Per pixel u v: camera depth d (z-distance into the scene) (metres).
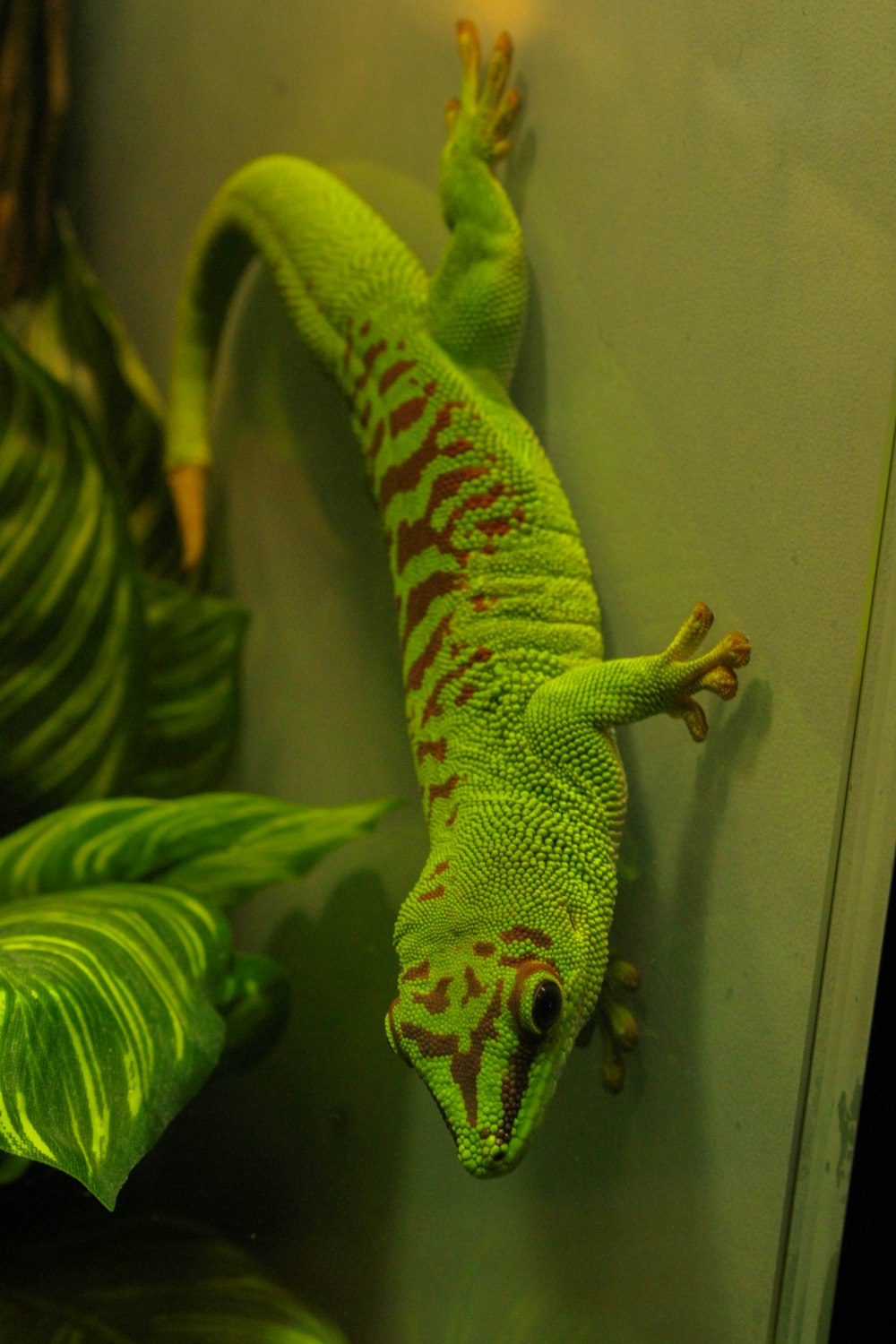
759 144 0.32
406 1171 0.37
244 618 0.43
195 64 0.44
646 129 0.34
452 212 0.35
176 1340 0.34
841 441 0.31
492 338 0.35
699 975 0.33
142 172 0.46
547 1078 0.30
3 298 0.47
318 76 0.41
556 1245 0.34
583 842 0.31
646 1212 0.33
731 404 0.33
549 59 0.36
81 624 0.43
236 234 0.40
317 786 0.41
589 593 0.34
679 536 0.33
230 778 0.43
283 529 0.42
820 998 0.31
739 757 0.32
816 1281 0.31
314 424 0.41
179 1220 0.37
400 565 0.35
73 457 0.43
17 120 0.46
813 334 0.32
